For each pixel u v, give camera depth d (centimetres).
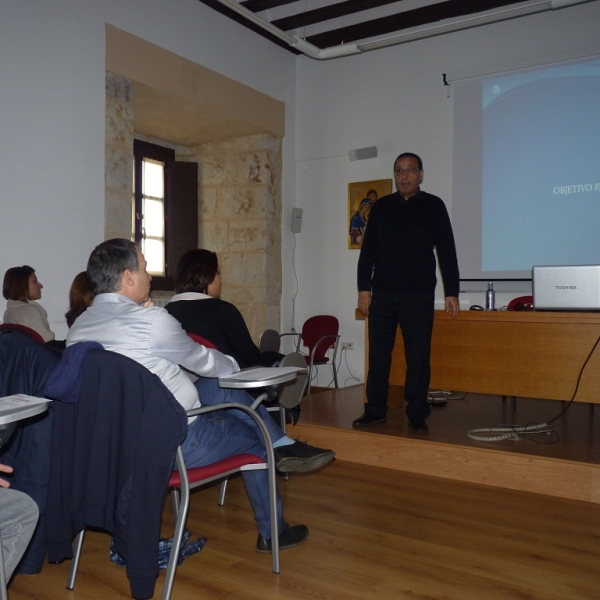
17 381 167
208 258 259
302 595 177
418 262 314
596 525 233
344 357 570
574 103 462
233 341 248
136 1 425
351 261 565
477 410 397
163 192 573
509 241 486
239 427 187
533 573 191
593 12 455
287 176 587
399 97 540
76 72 384
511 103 486
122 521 155
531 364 311
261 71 549
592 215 455
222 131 554
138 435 148
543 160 473
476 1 482
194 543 210
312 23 534
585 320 295
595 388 293
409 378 321
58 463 160
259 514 207
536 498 265
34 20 360
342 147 571
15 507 139
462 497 266
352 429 328
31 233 359
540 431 323
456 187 509
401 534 224
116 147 412
